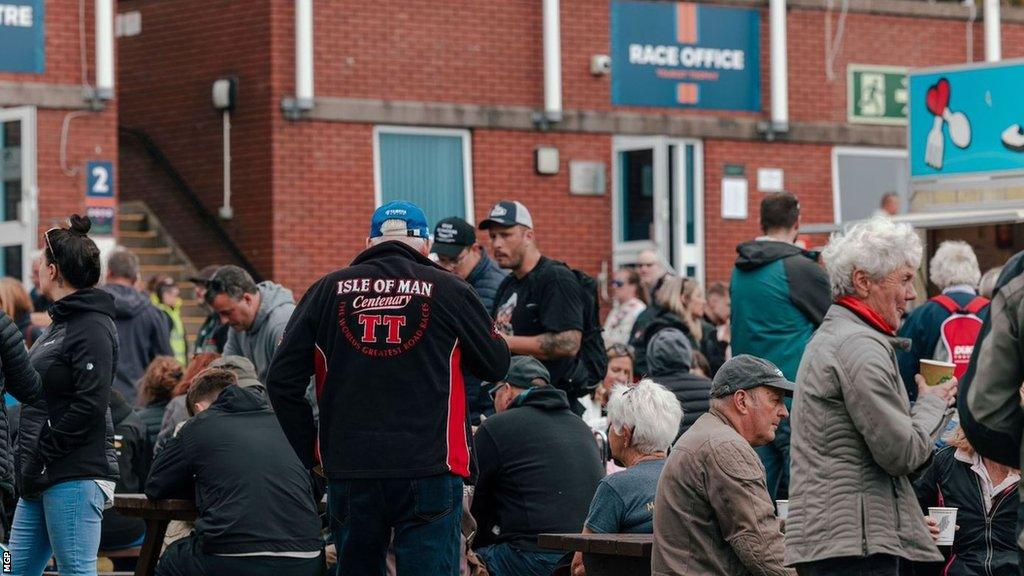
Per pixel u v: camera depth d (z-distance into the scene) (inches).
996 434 240.1
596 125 932.0
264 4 866.1
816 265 462.6
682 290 682.2
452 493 314.0
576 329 468.8
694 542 311.4
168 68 925.8
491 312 484.1
